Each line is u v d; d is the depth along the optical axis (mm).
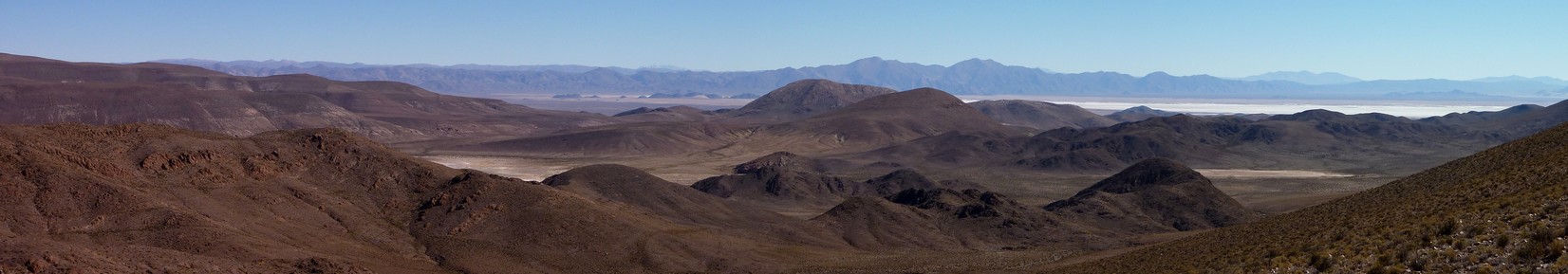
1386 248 40594
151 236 75750
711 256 95875
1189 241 72812
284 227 87312
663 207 131125
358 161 107562
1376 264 38281
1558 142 55875
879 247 113250
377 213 98688
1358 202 66188
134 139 95438
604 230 97750
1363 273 38094
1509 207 40344
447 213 98125
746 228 123000
